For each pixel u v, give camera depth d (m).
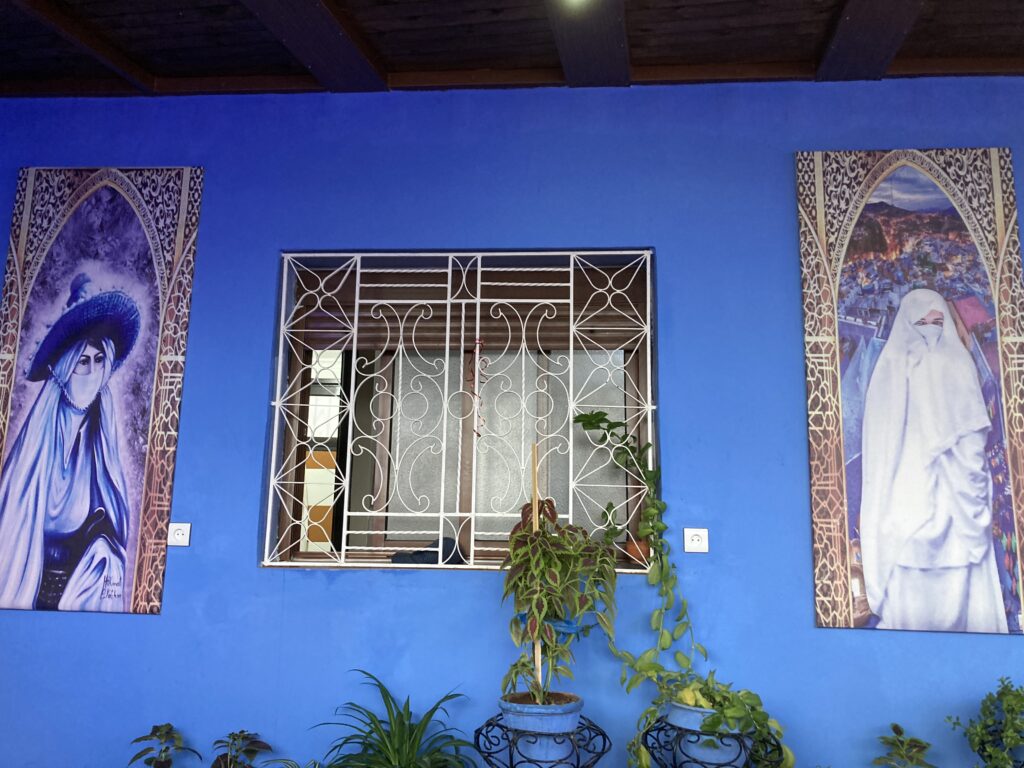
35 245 3.33
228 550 3.06
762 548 2.92
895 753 2.68
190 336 3.21
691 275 3.10
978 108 3.10
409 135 3.28
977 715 2.75
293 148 3.31
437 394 3.28
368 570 3.01
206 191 3.31
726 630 2.88
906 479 2.89
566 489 3.19
